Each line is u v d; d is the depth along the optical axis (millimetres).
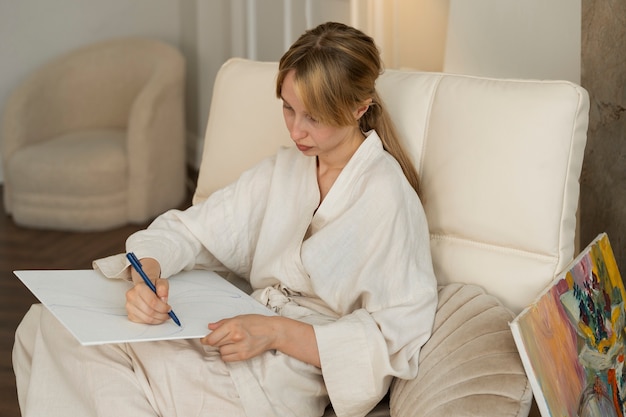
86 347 1626
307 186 1786
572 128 1682
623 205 2088
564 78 2334
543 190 1689
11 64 4961
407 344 1622
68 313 1534
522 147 1703
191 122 5160
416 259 1696
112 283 1713
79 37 5078
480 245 1789
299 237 1739
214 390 1533
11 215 4219
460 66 2629
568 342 1595
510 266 1743
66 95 4363
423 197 1851
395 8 3512
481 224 1762
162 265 1750
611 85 2088
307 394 1614
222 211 1885
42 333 1746
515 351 1547
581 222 2283
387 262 1666
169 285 1769
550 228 1697
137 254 1737
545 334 1521
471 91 1800
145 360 1565
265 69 2164
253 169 1908
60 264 3580
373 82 1661
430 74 1896
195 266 1916
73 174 3945
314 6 3756
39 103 4234
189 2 5000
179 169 4293
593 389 1652
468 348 1579
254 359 1593
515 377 1504
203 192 2229
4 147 4129
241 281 2012
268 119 2111
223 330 1527
